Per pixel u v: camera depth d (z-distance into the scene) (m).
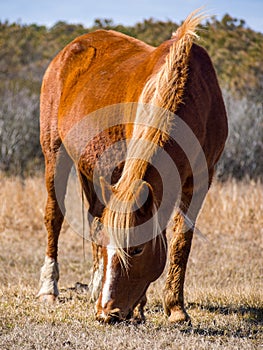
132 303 6.54
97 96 8.59
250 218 16.73
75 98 9.13
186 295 9.90
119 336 6.88
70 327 7.44
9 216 17.08
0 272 12.04
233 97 32.06
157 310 8.99
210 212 16.97
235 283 11.21
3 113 29.42
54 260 9.80
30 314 8.10
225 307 9.09
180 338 7.08
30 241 15.49
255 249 14.34
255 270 12.41
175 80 7.19
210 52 38.88
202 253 14.02
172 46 7.52
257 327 7.93
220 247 14.58
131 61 8.77
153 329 7.48
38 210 17.27
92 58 9.55
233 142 29.25
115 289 6.34
